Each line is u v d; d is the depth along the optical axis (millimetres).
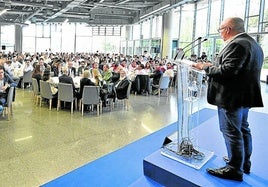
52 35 23484
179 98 2588
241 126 2174
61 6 13453
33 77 7223
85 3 12781
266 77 11328
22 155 3637
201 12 13398
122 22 20094
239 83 1989
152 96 8680
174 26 15062
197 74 2645
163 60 11633
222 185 2076
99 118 5754
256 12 10641
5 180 2943
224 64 1958
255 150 3072
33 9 15773
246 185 2098
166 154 2588
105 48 23344
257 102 2023
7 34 22344
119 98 6895
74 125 5160
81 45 23703
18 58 11422
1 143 4062
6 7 12867
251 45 1964
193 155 2521
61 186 2713
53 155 3662
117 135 4605
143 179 2490
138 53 19938
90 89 5898
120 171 3055
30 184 2875
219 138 3402
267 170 2447
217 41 11922
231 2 11555
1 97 5379
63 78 6234
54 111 6242
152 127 5133
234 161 2133
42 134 4555
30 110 6262
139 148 3797
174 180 2262
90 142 4215
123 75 8008
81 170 3070
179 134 2604
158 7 12695
